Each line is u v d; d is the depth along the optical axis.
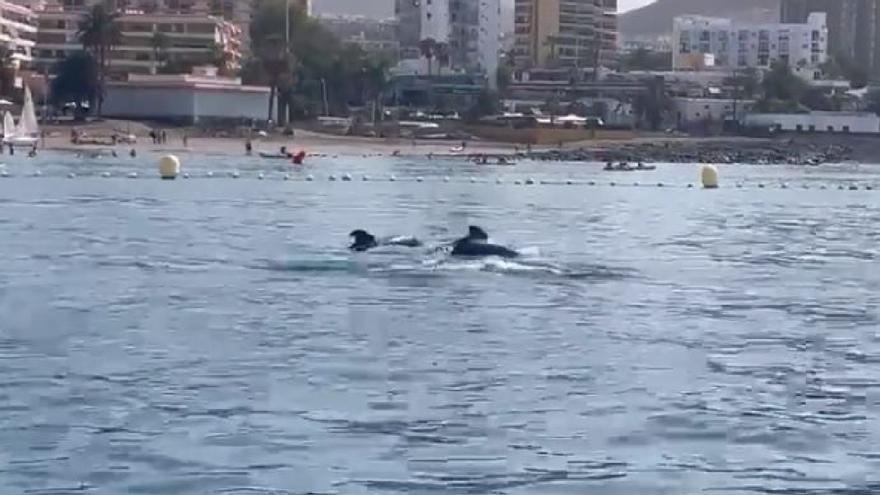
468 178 141.25
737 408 31.20
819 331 42.47
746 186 146.50
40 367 34.53
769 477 25.84
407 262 56.25
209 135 189.88
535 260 58.56
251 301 46.00
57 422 29.00
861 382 34.38
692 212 101.06
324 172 142.38
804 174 184.88
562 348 38.38
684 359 37.12
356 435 28.39
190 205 91.50
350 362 35.84
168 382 33.00
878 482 25.62
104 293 47.62
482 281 51.78
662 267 59.97
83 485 24.86
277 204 94.50
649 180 150.88
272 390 32.34
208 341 38.50
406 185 124.56
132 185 112.06
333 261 56.47
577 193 121.88
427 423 29.44
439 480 25.45
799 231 85.38
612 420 29.94
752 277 57.25
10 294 47.06
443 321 42.44
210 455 26.78
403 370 34.88
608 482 25.44
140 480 25.17
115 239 67.19
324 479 25.39
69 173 126.12
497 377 34.28
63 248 62.56
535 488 25.05
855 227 90.00
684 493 24.84
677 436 28.67
